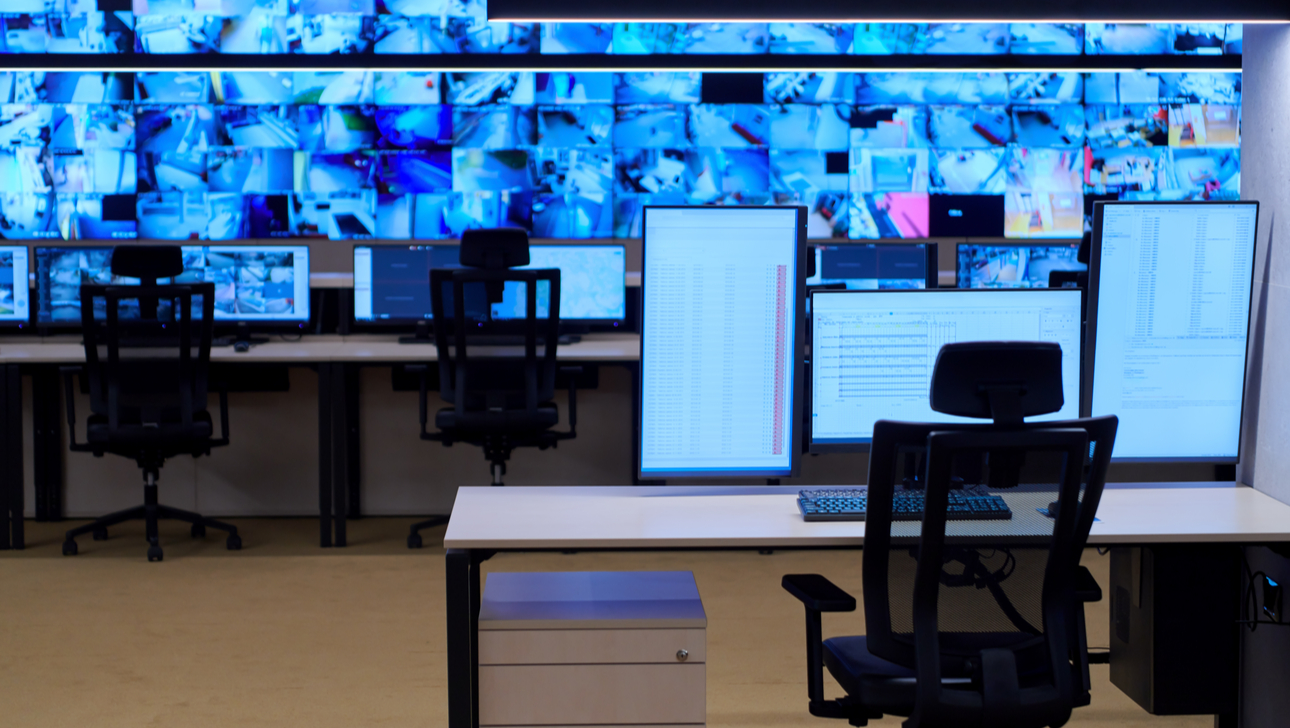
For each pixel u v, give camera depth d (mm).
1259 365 2738
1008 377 2010
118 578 4391
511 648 2262
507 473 5543
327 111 6230
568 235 6375
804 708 3139
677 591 2451
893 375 2648
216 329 5293
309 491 5473
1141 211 2688
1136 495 2686
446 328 4605
